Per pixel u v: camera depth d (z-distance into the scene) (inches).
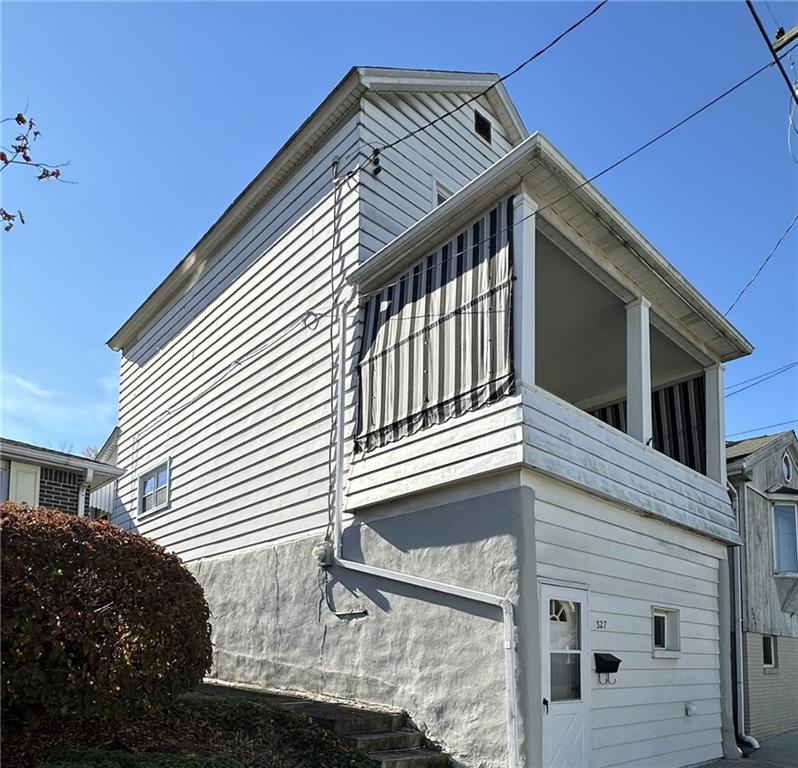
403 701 288.2
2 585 197.5
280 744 243.3
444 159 438.0
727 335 413.7
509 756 243.3
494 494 269.7
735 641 439.5
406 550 301.9
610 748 287.1
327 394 368.2
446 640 276.8
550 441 271.6
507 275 279.7
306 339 393.7
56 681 197.0
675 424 454.3
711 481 412.8
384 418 324.2
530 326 272.4
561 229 308.5
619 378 482.3
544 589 265.4
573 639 280.2
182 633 226.7
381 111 402.6
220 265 500.4
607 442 310.0
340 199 389.1
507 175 284.7
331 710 285.9
